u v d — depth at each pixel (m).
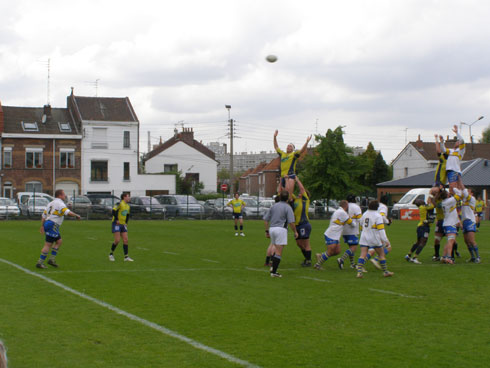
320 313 9.19
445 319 8.80
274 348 7.16
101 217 43.94
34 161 59.78
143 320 8.61
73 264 15.20
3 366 3.67
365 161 51.03
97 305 9.71
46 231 14.36
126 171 63.44
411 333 7.95
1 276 12.92
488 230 32.28
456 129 16.91
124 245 16.05
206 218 46.09
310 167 50.56
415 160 79.38
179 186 70.44
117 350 7.04
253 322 8.53
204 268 14.62
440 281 12.61
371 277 13.23
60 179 60.59
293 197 15.30
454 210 15.91
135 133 63.53
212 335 7.77
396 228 33.88
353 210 14.79
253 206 49.19
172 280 12.53
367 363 6.57
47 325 8.28
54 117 62.69
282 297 10.55
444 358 6.78
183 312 9.20
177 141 78.00
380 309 9.52
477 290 11.42
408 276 13.38
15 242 21.86
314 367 6.41
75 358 6.72
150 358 6.71
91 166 61.91
